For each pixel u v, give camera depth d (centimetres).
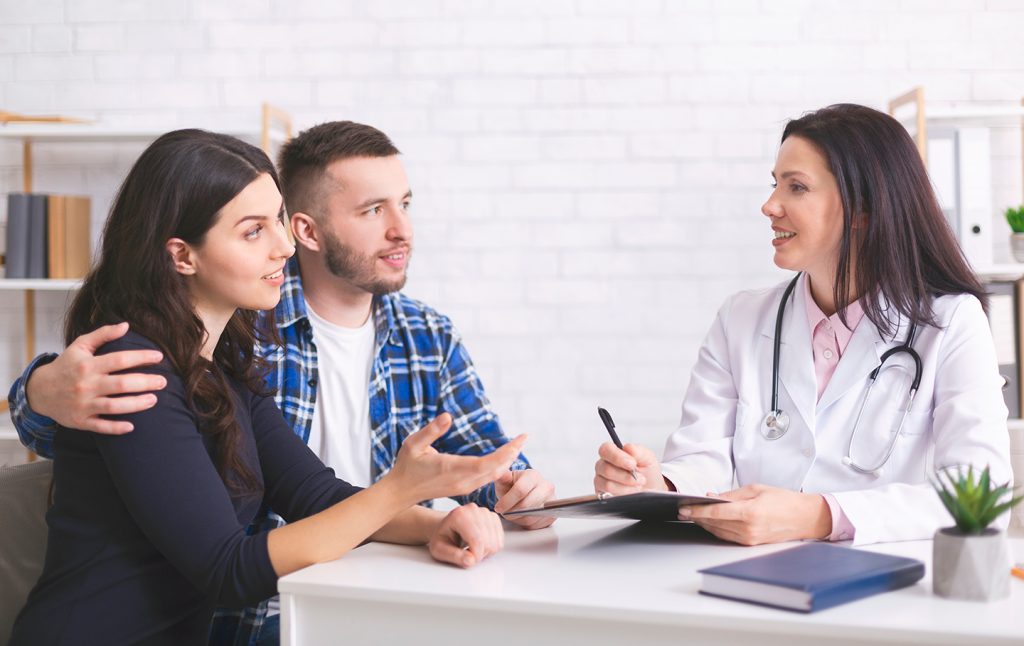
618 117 316
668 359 316
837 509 134
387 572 121
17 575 148
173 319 132
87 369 122
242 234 136
